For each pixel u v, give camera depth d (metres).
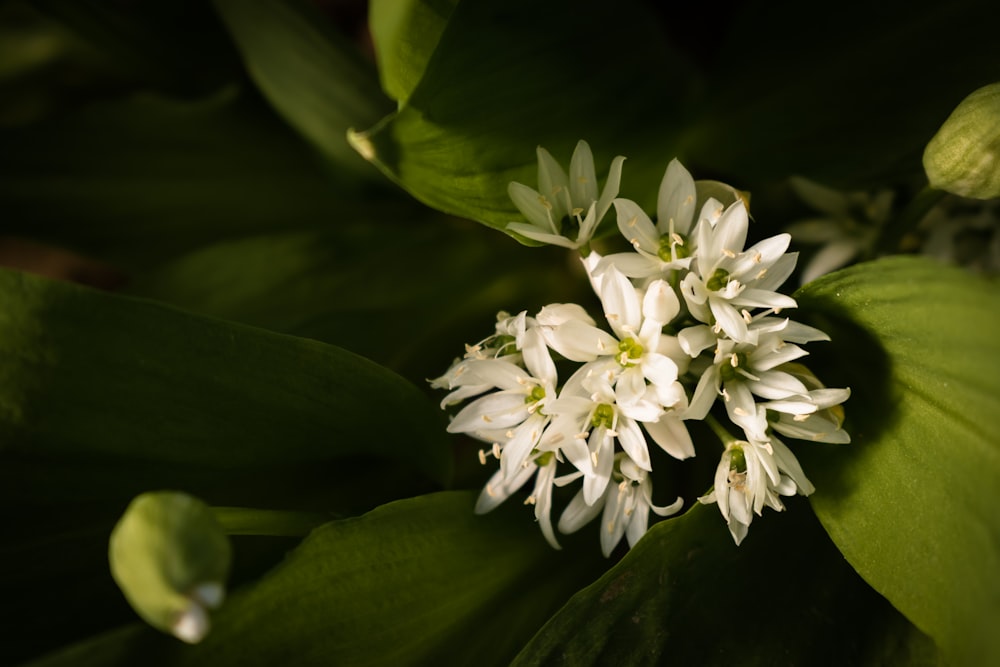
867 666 0.33
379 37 0.32
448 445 0.35
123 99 0.40
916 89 0.36
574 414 0.33
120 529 0.30
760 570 0.34
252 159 0.40
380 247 0.39
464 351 0.38
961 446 0.32
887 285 0.32
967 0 0.35
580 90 0.35
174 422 0.33
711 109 0.37
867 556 0.33
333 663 0.33
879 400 0.33
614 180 0.34
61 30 0.41
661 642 0.33
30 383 0.32
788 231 0.38
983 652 0.31
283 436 0.34
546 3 0.33
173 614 0.30
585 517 0.34
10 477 0.33
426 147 0.33
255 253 0.39
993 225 0.37
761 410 0.33
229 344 0.33
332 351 0.33
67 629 0.33
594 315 0.39
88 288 0.32
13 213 0.39
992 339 0.31
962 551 0.32
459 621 0.34
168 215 0.40
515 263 0.39
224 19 0.37
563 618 0.33
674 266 0.33
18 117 0.42
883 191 0.38
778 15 0.36
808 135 0.37
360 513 0.35
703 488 0.36
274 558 0.34
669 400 0.32
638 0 0.37
